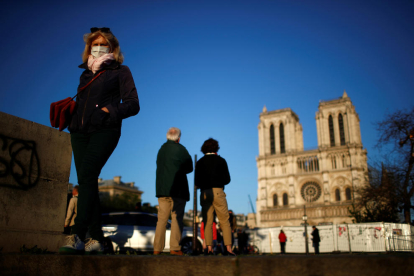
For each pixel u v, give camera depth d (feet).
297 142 338.75
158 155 21.52
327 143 290.15
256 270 8.76
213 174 22.91
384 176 108.17
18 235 15.78
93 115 12.94
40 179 17.35
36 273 10.84
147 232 47.24
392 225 78.33
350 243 85.97
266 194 297.94
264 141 313.32
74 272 10.43
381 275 8.01
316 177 284.41
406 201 99.91
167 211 21.06
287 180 293.64
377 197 112.27
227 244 22.56
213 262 9.11
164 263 9.52
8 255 11.31
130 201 264.31
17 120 16.56
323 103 299.99
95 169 12.86
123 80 13.98
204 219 23.29
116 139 13.56
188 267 9.28
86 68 14.67
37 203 17.03
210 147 23.97
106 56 13.83
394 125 100.73
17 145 16.40
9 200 15.71
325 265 8.36
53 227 17.79
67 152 19.17
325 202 272.31
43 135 17.81
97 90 13.58
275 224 282.77
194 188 44.68
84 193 12.59
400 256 8.17
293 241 121.29
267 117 319.27
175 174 20.77
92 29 14.76
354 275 8.15
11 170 15.99
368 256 8.36
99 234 14.16
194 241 42.83
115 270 9.95
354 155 274.57
